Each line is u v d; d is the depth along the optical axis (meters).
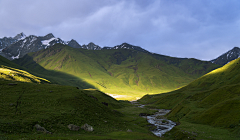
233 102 86.12
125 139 48.72
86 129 56.44
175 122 108.62
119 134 57.34
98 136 49.03
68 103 76.75
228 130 66.31
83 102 84.62
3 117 49.72
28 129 45.56
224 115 80.31
